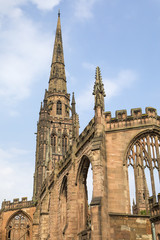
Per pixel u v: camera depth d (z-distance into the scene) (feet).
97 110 131.03
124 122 129.39
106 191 115.96
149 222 112.47
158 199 107.24
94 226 106.93
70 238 138.82
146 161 122.62
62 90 538.47
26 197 306.14
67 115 523.70
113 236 108.99
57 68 568.82
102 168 118.11
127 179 120.26
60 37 619.26
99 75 141.79
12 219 299.99
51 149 454.81
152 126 126.62
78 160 149.79
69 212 144.77
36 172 437.58
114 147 125.29
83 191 146.82
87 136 138.00
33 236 252.21
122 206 114.93
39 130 479.82
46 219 219.82
